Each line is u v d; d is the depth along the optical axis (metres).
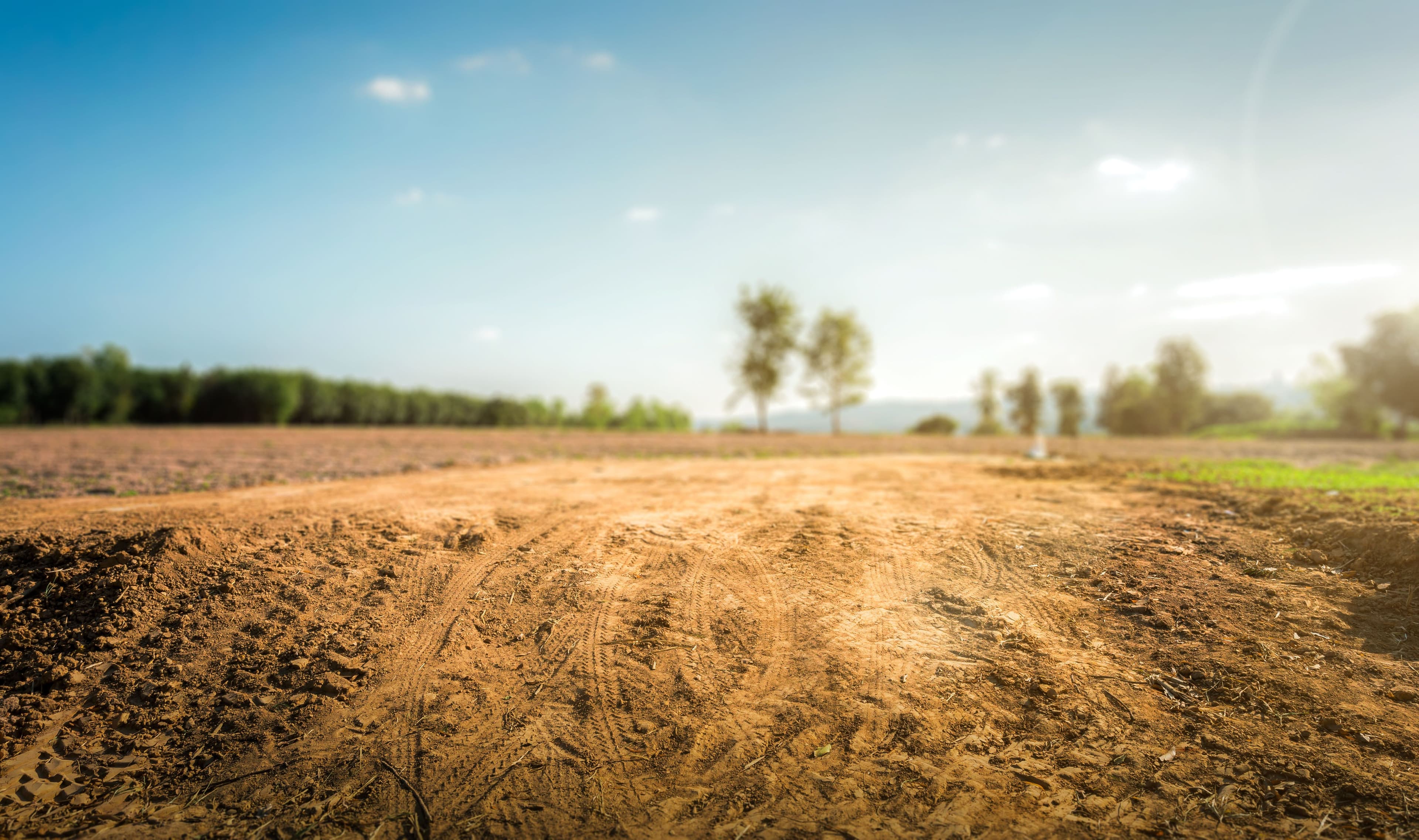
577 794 4.07
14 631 5.53
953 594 6.13
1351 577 5.96
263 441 22.25
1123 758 4.14
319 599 6.04
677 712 4.73
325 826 3.91
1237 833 3.58
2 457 14.98
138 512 7.61
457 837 3.79
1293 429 46.53
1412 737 4.09
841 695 4.83
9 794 4.20
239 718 4.79
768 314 42.94
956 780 4.04
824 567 6.71
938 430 58.53
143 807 4.10
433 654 5.41
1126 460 15.23
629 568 6.71
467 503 8.77
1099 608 5.79
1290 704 4.47
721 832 3.75
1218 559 6.56
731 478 11.52
